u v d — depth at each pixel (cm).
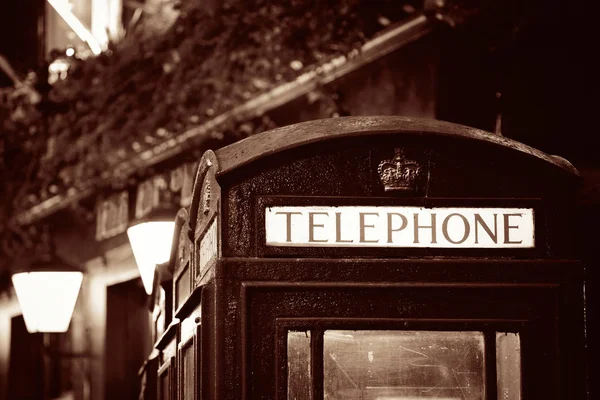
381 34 636
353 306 302
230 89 769
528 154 312
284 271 302
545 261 308
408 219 308
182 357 372
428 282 304
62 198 1050
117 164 941
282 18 709
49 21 1190
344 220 307
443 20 591
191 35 816
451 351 305
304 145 306
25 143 1080
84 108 971
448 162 311
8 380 1239
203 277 331
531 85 583
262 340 300
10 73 1081
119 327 1013
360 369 303
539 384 303
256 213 305
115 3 1102
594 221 562
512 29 586
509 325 304
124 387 1005
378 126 312
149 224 530
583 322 306
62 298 632
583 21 584
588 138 578
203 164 338
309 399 300
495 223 310
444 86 595
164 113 850
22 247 1172
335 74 679
